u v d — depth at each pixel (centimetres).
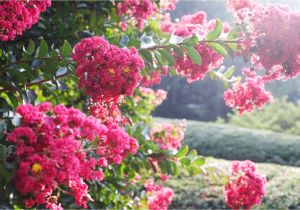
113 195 445
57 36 359
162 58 304
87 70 230
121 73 230
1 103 272
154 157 390
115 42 342
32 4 245
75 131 196
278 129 1666
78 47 231
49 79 277
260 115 1775
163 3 498
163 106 2462
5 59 310
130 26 460
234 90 404
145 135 418
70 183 202
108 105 264
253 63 298
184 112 2462
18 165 183
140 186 518
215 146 1310
